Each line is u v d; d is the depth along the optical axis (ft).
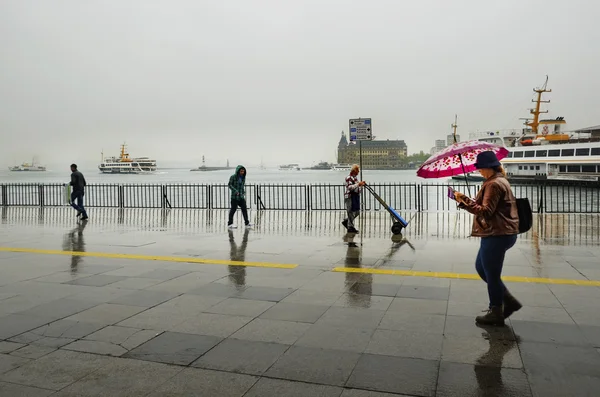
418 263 27.09
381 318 17.02
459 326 16.07
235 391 11.47
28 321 16.88
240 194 45.06
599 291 20.40
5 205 73.97
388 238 37.09
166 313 17.76
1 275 24.40
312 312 17.80
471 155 21.52
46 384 11.89
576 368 12.59
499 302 16.08
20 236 39.83
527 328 15.79
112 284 22.38
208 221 51.13
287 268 25.98
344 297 19.89
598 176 165.27
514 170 204.85
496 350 13.89
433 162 19.60
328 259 28.58
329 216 54.60
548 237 35.96
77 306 18.71
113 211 63.98
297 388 11.59
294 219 51.88
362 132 44.29
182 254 30.63
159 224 48.65
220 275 24.30
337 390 11.47
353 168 40.24
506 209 15.93
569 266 25.57
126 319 17.07
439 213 55.83
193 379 12.14
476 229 16.43
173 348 14.25
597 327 15.83
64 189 84.33
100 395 11.29
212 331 15.75
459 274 24.11
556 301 18.92
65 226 47.26
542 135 227.20
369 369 12.66
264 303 19.06
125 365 13.03
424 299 19.45
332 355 13.64
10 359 13.48
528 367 12.68
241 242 35.81
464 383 11.76
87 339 15.06
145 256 29.91
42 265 27.09
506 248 16.03
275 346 14.37
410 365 12.89
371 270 25.26
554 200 131.64
